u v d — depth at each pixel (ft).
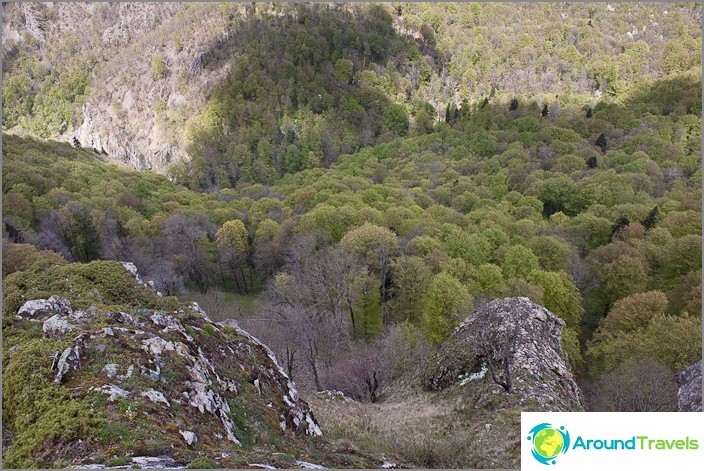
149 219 316.60
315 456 55.31
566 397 86.99
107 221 262.88
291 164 619.67
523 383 87.25
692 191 311.06
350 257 206.49
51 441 39.42
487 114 613.52
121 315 57.26
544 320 104.99
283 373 70.95
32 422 42.39
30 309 59.57
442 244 229.45
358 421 92.17
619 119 514.27
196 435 43.68
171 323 60.18
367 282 200.75
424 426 87.10
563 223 279.08
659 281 210.59
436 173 449.48
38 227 250.98
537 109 615.98
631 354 147.54
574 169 384.68
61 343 49.42
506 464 69.56
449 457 73.61
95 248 255.50
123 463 36.22
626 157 385.29
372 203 321.52
